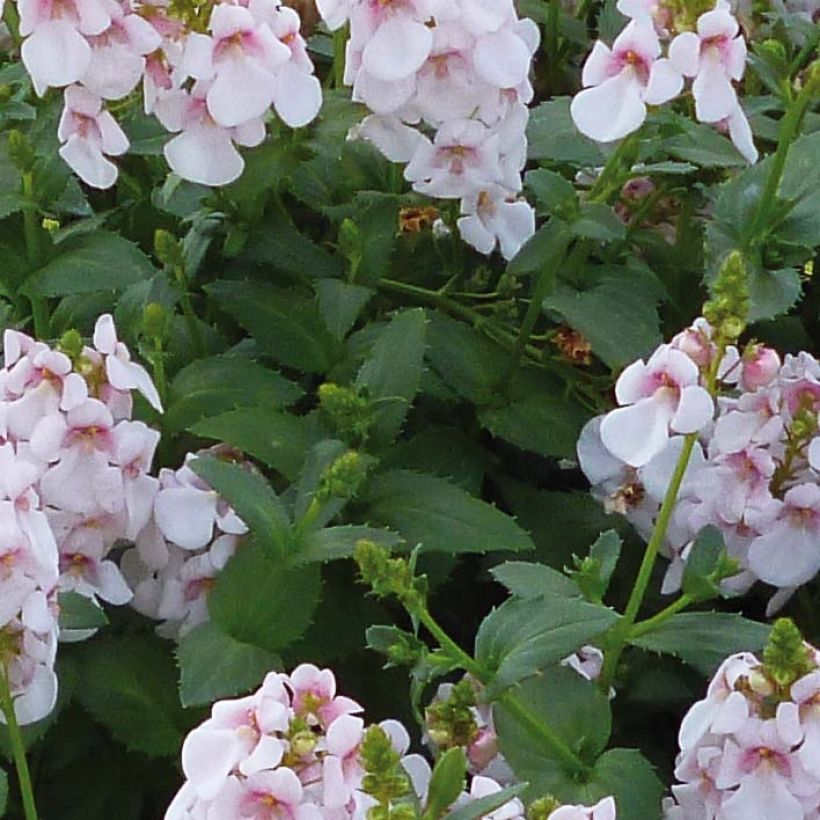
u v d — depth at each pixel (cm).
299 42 86
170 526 84
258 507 83
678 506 86
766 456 85
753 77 98
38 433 82
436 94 87
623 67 86
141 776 86
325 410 86
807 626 88
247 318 88
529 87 89
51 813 85
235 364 87
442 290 92
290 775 75
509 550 86
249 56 85
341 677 86
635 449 80
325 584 85
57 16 85
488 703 80
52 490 82
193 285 91
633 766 80
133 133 90
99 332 83
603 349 88
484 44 86
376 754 74
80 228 90
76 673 83
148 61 86
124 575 85
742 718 78
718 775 79
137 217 93
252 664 82
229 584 83
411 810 74
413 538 84
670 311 94
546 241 89
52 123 90
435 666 80
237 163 87
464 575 89
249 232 90
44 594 79
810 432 85
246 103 85
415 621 80
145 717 84
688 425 80
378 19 86
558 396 90
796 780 78
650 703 85
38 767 85
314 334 88
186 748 76
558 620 80
